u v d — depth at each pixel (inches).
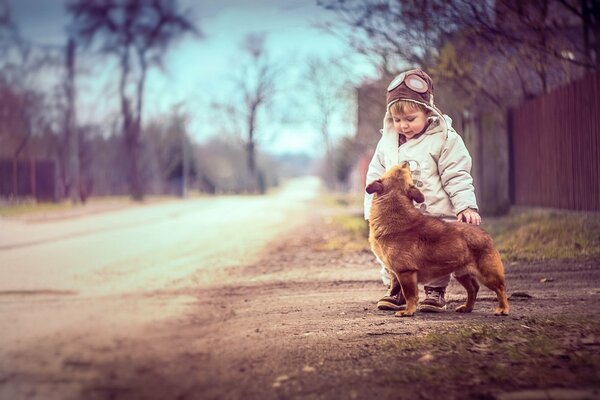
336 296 227.0
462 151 201.5
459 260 175.8
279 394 106.0
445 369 123.6
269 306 195.6
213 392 100.1
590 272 257.3
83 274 184.9
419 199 182.2
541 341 144.3
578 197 408.8
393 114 202.2
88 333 96.4
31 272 177.6
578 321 167.3
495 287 179.9
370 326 167.3
